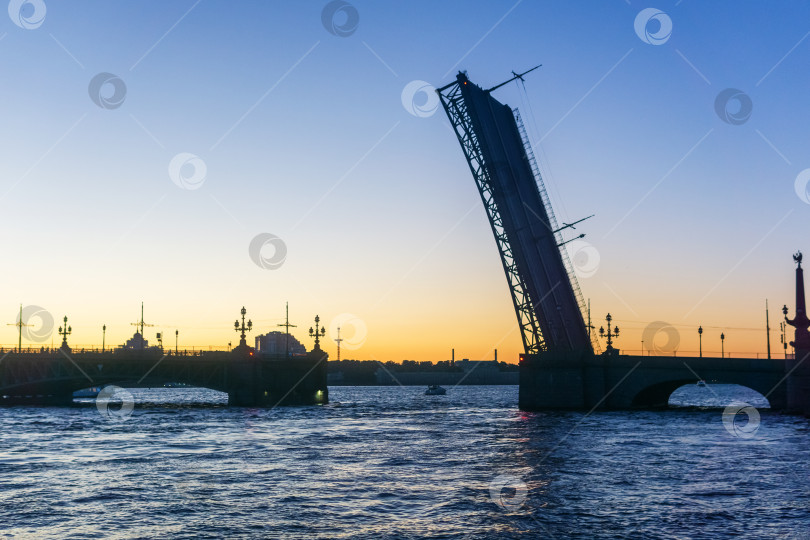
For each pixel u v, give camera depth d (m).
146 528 25.86
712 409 99.44
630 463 41.91
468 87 78.81
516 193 83.50
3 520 27.05
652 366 88.12
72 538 24.44
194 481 35.94
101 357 105.56
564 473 38.12
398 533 25.23
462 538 24.58
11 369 105.25
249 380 109.56
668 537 24.45
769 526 25.86
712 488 33.34
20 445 53.34
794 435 57.66
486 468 40.31
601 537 24.53
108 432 65.44
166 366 107.00
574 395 89.88
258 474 38.31
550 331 88.88
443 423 77.44
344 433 64.69
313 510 28.92
